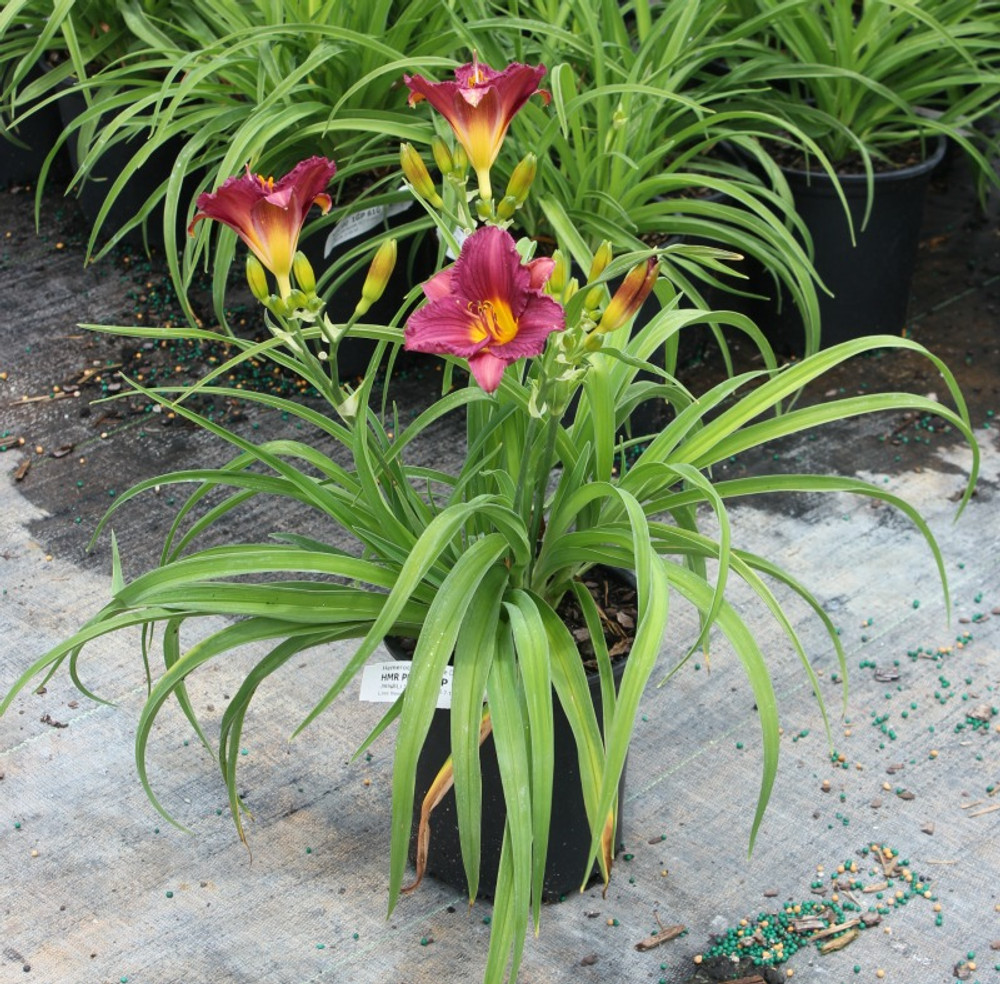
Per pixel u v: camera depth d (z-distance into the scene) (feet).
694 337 10.04
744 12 10.01
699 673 7.54
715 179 8.55
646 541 4.74
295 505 8.86
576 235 8.19
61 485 9.03
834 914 6.19
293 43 8.85
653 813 6.75
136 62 10.49
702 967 5.98
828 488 5.56
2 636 7.84
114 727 7.27
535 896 4.73
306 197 4.46
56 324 10.53
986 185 11.50
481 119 4.63
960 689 7.40
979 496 8.80
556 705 5.65
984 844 6.53
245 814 6.77
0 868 6.50
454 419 9.62
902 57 9.47
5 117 11.67
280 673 7.60
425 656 4.70
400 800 4.58
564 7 8.79
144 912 6.29
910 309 10.69
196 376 10.00
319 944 6.14
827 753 7.05
